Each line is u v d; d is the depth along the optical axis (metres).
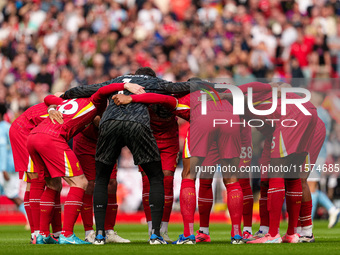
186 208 18.59
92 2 64.69
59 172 18.94
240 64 57.16
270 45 60.56
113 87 18.66
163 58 58.62
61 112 19.33
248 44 59.22
